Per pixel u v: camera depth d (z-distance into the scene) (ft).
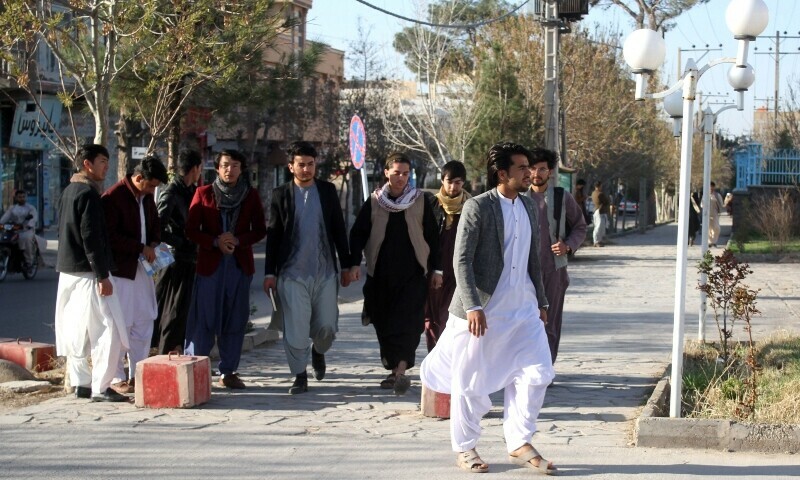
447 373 23.11
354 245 30.66
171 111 45.73
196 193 30.81
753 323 49.49
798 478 21.52
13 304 56.18
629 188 225.76
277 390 30.91
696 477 21.57
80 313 28.37
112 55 37.47
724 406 27.02
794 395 27.12
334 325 30.63
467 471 21.97
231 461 22.70
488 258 21.80
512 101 114.73
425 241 30.27
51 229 122.93
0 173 110.93
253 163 136.87
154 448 23.73
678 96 39.24
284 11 44.91
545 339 21.93
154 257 30.27
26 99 98.02
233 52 39.99
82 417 26.73
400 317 30.12
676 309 24.95
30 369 33.47
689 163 24.89
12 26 36.50
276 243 30.30
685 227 24.89
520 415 21.67
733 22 24.73
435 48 120.67
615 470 22.08
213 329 30.73
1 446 23.75
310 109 140.77
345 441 24.63
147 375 27.94
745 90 32.45
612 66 145.48
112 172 104.68
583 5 76.23
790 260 93.20
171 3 38.83
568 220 30.81
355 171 156.46
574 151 139.03
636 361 36.83
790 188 116.47
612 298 61.11
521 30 133.59
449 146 120.78
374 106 148.66
